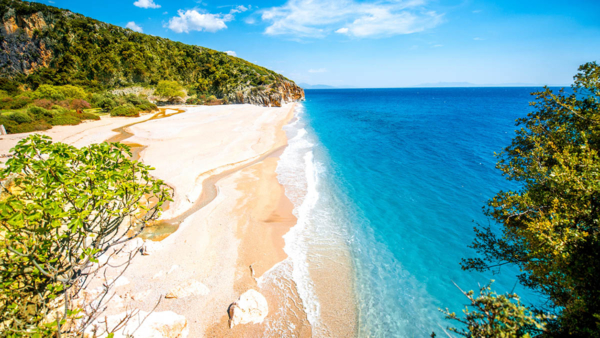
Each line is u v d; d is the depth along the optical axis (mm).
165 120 42812
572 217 5129
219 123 40750
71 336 5453
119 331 7270
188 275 10656
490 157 26141
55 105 41406
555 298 5102
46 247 4531
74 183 4891
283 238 13453
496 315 4125
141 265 10906
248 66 95188
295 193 18406
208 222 14430
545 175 5941
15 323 4352
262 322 8930
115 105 51281
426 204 17031
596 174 4961
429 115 59594
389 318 9430
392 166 24062
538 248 5277
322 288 10547
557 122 6941
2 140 25516
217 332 8500
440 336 8789
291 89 100438
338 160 25875
